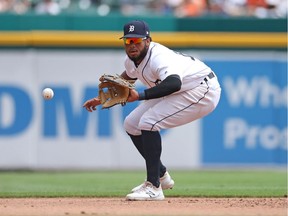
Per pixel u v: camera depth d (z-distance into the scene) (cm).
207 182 3909
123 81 2430
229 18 4797
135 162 4778
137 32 2464
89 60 4741
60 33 4728
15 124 4709
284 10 5609
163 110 2547
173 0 5619
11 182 3947
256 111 4809
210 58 4784
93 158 4750
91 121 4741
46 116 4719
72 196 2977
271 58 4822
